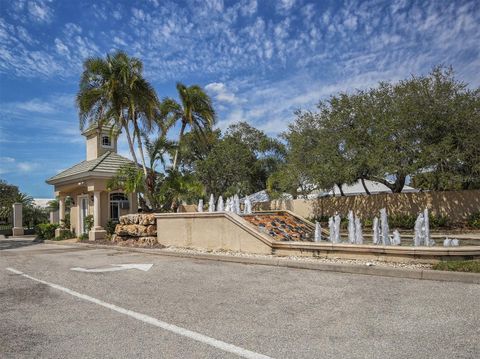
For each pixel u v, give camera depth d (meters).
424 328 4.70
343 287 6.99
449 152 19.33
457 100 19.58
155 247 14.38
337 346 4.25
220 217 12.34
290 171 25.83
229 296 6.64
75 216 23.25
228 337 4.63
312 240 13.41
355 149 21.83
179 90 20.22
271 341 4.46
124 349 4.33
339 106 23.02
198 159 37.66
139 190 18.28
